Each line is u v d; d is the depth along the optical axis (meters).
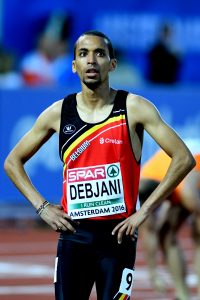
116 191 11.34
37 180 30.58
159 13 38.84
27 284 21.52
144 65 38.12
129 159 11.34
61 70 35.75
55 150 30.53
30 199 11.66
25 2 38.06
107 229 11.37
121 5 38.69
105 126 11.34
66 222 11.39
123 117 11.34
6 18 37.97
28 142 11.82
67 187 11.51
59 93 30.92
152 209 11.23
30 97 30.84
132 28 38.50
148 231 19.95
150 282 21.02
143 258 25.70
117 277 11.28
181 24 38.59
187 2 39.09
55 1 38.19
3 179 31.11
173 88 32.09
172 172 11.24
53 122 11.65
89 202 11.39
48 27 37.59
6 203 31.47
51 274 23.12
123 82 37.28
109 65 11.42
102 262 11.34
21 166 11.85
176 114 31.20
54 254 26.78
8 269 23.91
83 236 11.40
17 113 30.86
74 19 38.19
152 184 18.66
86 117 11.43
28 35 38.03
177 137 11.31
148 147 29.69
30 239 30.22
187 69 38.44
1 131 30.80
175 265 18.50
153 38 38.50
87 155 11.39
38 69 35.47
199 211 18.31
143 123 11.35
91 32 11.43
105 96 11.42
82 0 38.31
